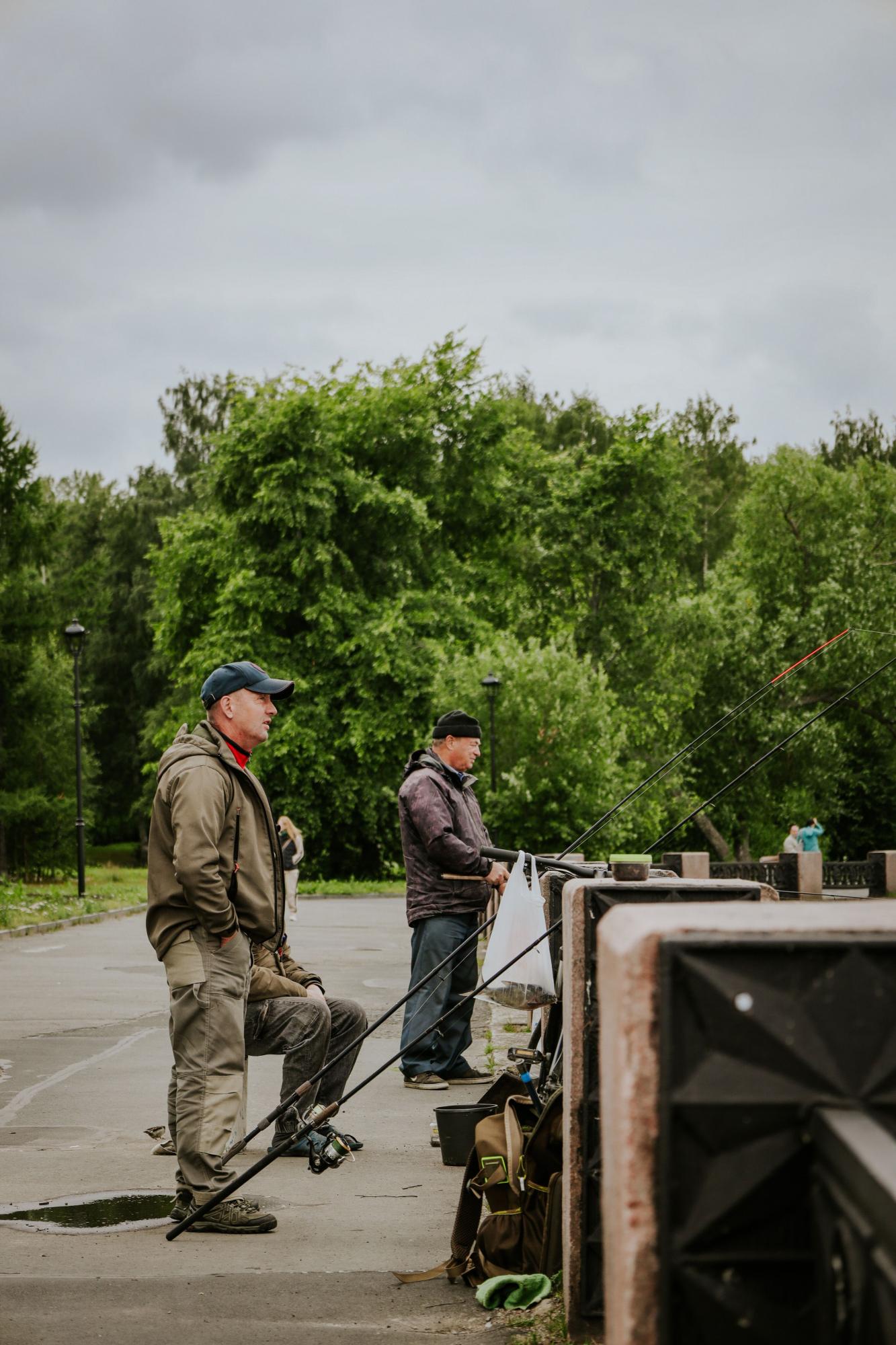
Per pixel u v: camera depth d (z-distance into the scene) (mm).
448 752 7969
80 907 24500
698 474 55688
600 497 43312
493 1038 9453
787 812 41625
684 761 41125
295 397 39062
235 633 38750
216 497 41062
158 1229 4633
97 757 61406
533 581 44156
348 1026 5750
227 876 4840
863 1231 1543
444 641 38969
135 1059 8758
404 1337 3492
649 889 3506
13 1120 6715
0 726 43344
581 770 31484
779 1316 1775
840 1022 1799
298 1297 3859
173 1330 3551
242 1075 4859
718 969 1812
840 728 40344
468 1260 3980
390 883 37875
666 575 43812
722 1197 1772
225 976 4793
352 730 37875
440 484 42031
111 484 68562
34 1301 3803
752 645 40656
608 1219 1970
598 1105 3402
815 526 42406
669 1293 1792
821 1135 1710
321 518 38781
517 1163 3986
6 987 13062
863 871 30391
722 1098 1778
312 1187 5285
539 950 5289
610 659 42375
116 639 61406
